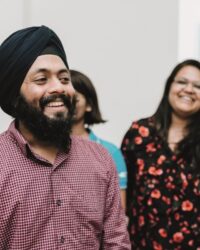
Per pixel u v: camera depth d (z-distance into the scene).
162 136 2.04
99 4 2.69
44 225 1.13
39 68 1.16
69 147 1.24
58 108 1.17
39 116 1.16
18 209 1.11
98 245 1.24
